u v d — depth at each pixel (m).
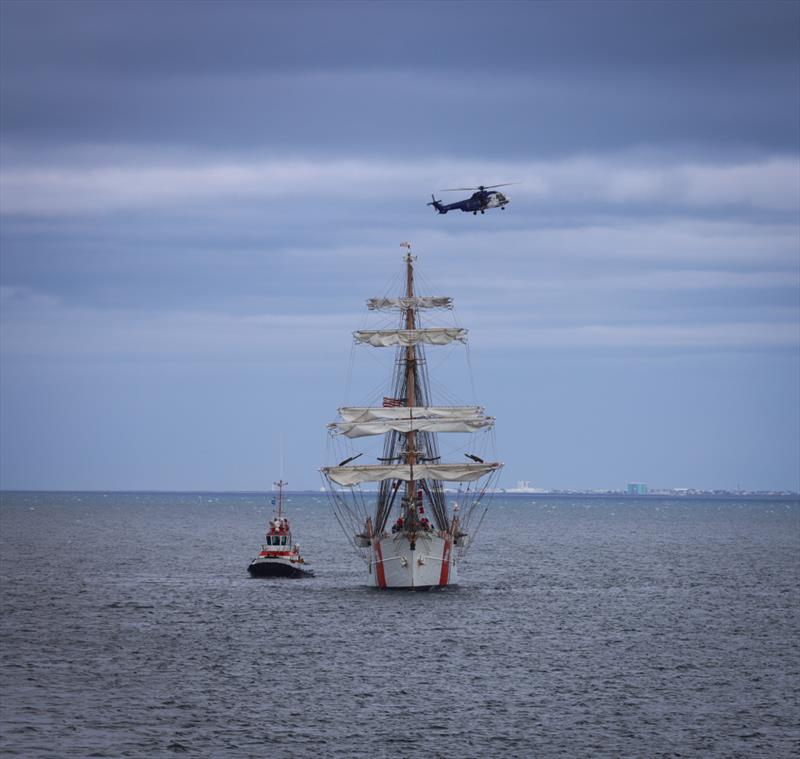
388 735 121.06
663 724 126.12
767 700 137.50
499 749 116.56
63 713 128.62
